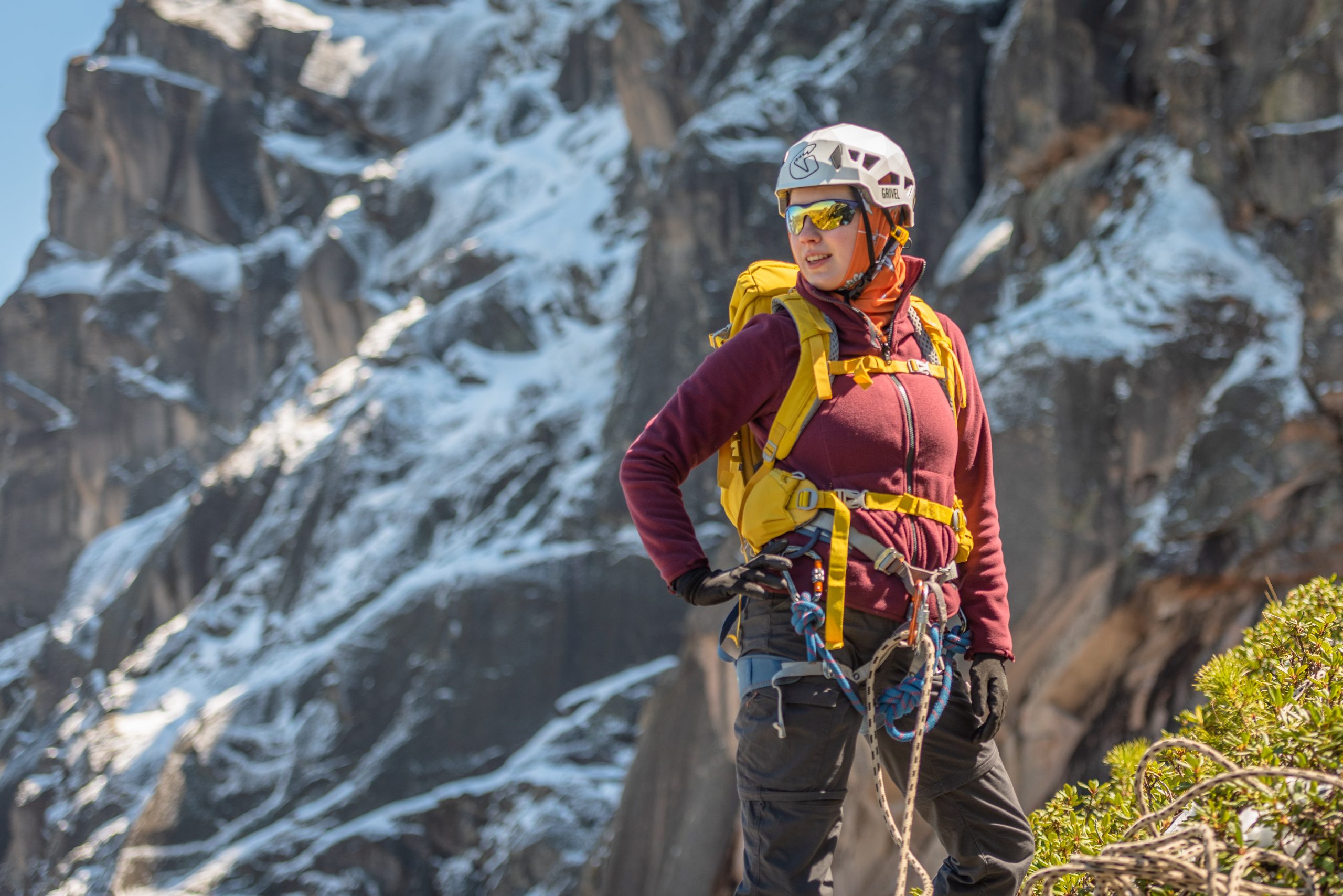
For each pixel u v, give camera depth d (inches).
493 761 896.9
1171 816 99.6
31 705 1478.8
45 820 1198.3
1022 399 492.7
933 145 786.2
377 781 903.1
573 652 918.4
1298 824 82.2
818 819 89.0
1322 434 454.9
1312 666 112.1
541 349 1216.8
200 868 909.2
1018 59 642.2
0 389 1854.1
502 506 1036.5
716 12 1103.6
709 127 910.4
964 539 99.2
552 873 779.4
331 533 1143.0
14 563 1796.3
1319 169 488.4
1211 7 542.3
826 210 94.0
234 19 1813.5
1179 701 473.7
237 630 1179.9
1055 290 554.3
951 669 92.3
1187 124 545.0
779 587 89.5
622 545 935.7
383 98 1708.9
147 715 1133.1
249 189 1781.5
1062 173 631.8
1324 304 467.8
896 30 819.4
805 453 92.5
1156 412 479.2
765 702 90.4
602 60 1483.8
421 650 944.3
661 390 917.8
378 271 1499.8
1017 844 95.0
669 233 914.7
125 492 1697.8
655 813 605.6
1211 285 496.1
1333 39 494.0
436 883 848.9
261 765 957.2
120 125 1775.3
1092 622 474.0
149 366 1720.0
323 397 1344.7
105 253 1915.6
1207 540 464.4
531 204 1396.4
